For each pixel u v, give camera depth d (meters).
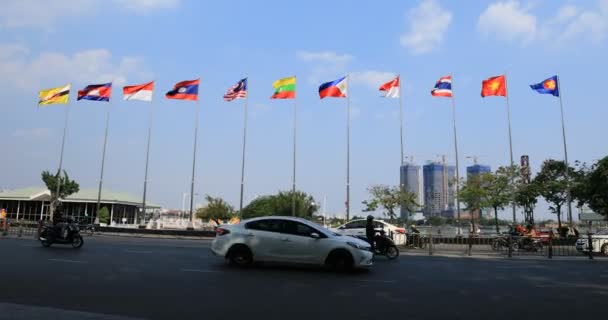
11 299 8.95
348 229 25.12
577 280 13.19
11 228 31.69
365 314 8.27
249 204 83.88
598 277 13.91
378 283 11.86
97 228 38.53
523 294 10.62
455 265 16.92
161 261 15.62
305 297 9.73
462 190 46.22
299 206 76.50
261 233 14.30
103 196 61.41
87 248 20.09
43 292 9.71
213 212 67.56
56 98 43.12
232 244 14.42
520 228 29.09
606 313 8.62
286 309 8.54
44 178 57.12
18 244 21.36
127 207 65.38
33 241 23.80
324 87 39.19
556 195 44.72
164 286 10.74
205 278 12.01
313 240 13.87
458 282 12.37
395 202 43.53
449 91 39.62
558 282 12.72
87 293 9.70
